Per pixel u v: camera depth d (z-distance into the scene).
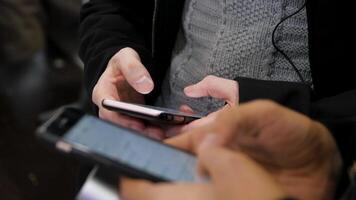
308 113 0.59
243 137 0.46
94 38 0.88
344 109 0.60
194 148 0.50
